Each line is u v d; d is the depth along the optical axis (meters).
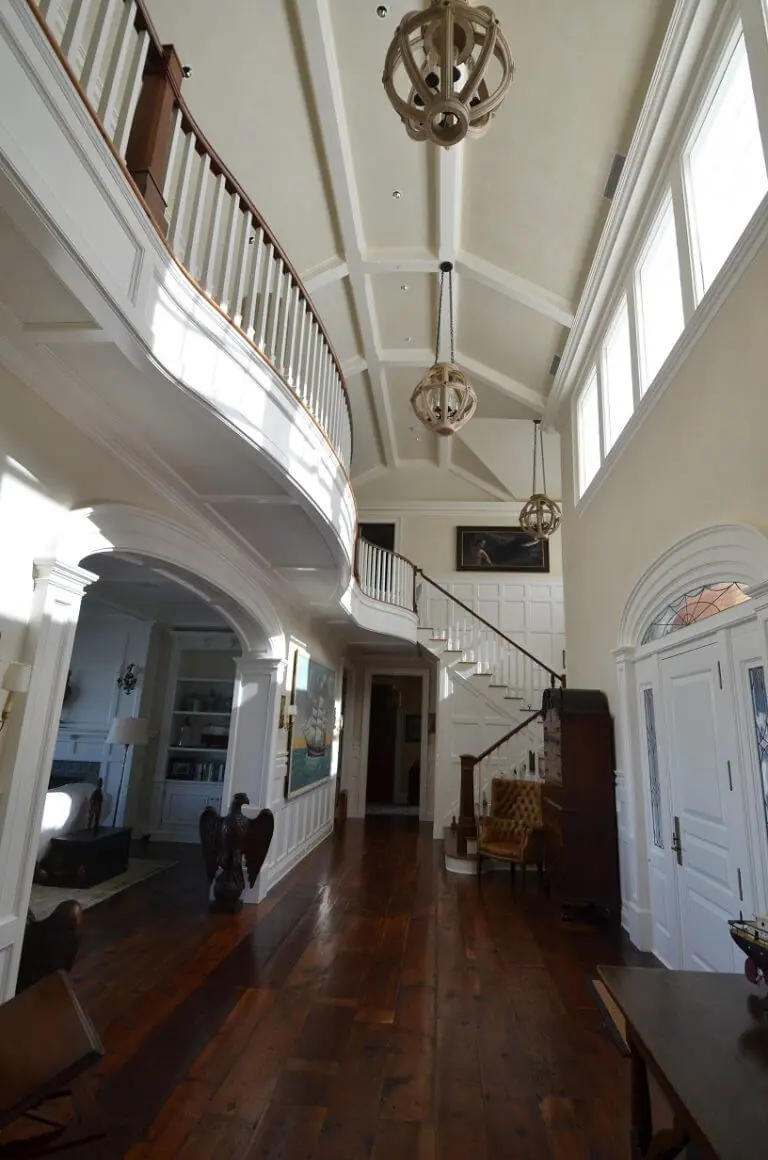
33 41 1.63
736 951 3.09
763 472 2.90
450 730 8.65
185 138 2.68
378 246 6.42
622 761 4.84
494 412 8.85
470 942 4.31
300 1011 3.16
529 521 7.46
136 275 2.15
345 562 4.81
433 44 1.98
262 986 3.46
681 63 3.71
